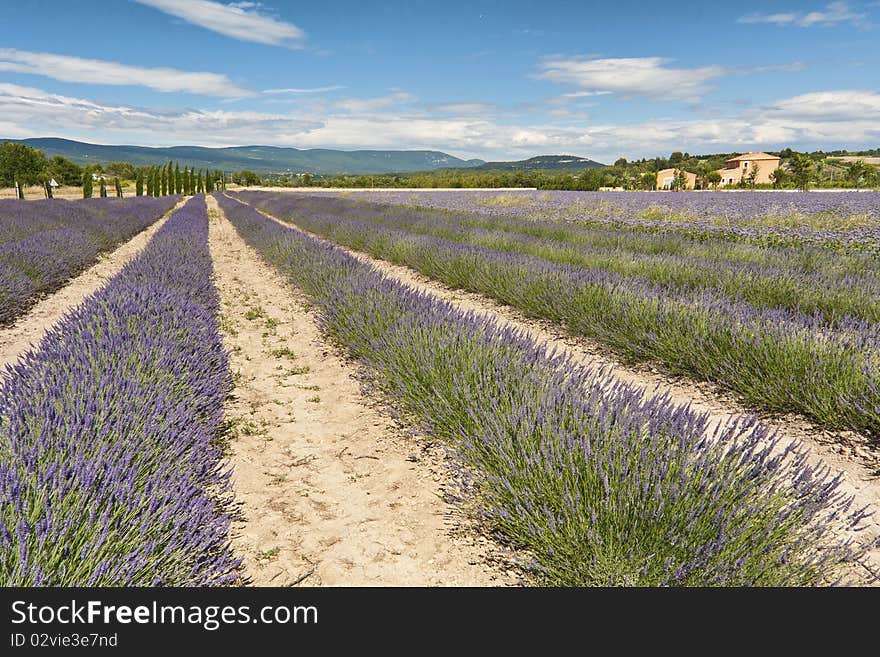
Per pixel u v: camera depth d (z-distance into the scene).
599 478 2.10
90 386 2.81
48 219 15.30
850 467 2.93
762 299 6.07
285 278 9.64
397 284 6.07
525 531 2.08
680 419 2.45
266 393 4.18
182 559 1.81
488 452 2.58
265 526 2.45
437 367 3.42
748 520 1.84
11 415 2.40
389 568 2.16
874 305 5.23
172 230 13.20
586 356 5.05
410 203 27.83
